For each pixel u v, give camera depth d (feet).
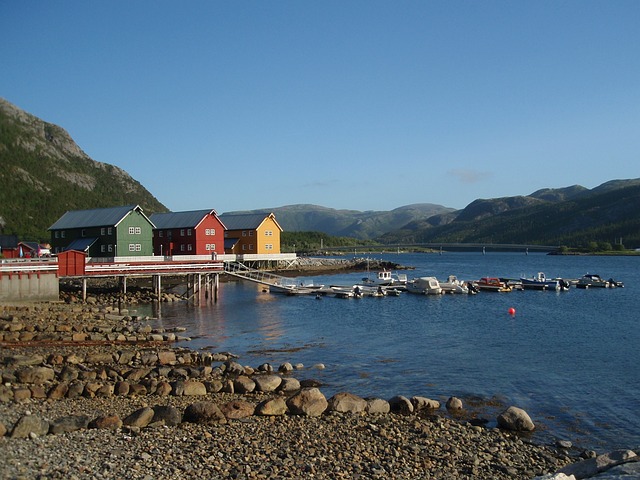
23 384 69.46
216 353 99.40
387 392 77.77
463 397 75.41
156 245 269.85
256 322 144.66
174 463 45.55
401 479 45.85
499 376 87.10
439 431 59.47
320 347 110.42
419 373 88.84
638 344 114.83
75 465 43.39
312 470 45.68
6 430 49.75
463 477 47.16
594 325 141.69
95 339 107.14
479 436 58.95
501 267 439.63
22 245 253.03
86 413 59.93
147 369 79.71
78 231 238.89
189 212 273.13
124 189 568.82
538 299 205.77
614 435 61.57
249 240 308.19
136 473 42.83
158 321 143.95
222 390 72.79
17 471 41.19
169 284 228.84
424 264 507.71
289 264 342.03
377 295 210.18
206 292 194.59
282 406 61.72
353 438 54.80
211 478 43.11
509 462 51.98
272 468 45.73
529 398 75.25
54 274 155.94
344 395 65.26
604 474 41.01
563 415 68.23
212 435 53.31
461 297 211.41
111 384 70.44
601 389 79.77
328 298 205.67
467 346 112.16
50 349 96.73
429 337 122.83
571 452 56.39
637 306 183.83
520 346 112.37
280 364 93.45
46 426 51.13
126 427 53.06
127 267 175.01
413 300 201.16
